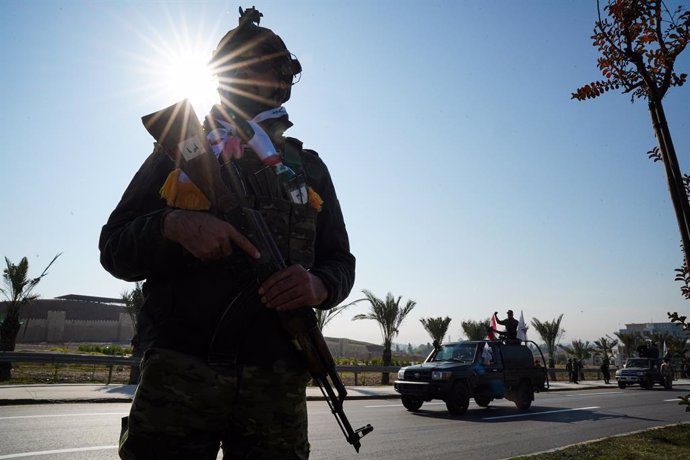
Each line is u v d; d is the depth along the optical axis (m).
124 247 1.24
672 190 3.80
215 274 1.27
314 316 1.33
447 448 7.55
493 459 6.74
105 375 19.52
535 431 9.55
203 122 1.43
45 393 11.98
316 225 1.65
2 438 6.96
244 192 1.34
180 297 1.27
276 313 1.33
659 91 3.86
